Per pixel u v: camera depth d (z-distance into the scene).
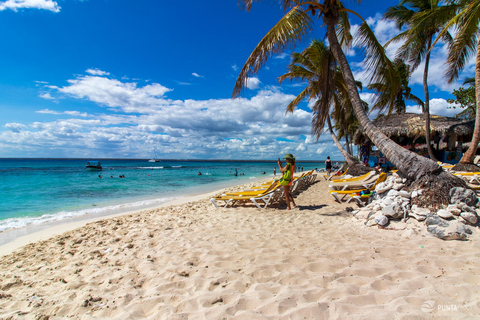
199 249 3.48
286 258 2.97
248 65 5.96
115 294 2.40
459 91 14.83
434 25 9.77
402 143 13.96
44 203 10.80
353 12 5.94
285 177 6.08
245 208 6.79
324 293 2.16
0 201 11.42
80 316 2.07
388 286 2.24
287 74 14.17
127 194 13.73
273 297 2.13
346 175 12.75
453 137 12.30
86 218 7.70
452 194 3.91
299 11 5.70
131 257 3.34
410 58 12.00
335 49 5.94
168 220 5.69
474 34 8.09
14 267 3.39
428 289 2.12
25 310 2.21
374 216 4.21
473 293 2.01
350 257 2.91
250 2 5.95
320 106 8.27
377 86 7.39
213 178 26.42
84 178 24.12
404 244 3.28
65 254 3.73
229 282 2.47
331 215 5.25
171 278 2.63
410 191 4.40
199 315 1.96
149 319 1.97
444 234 3.30
